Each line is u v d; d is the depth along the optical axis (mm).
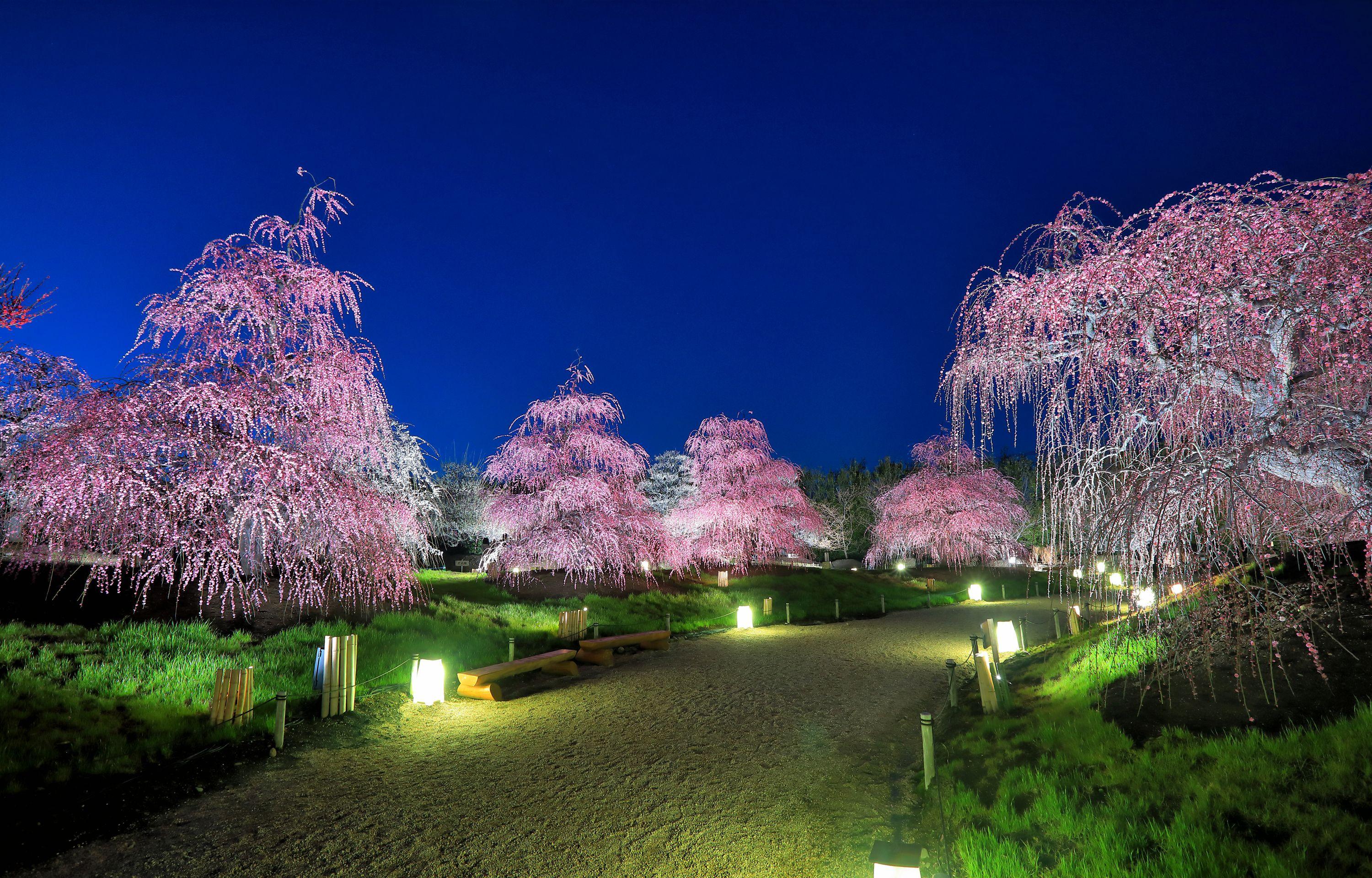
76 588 11883
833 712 10719
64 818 6223
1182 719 6473
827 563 38250
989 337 5566
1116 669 7945
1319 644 6785
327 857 6016
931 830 6270
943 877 4883
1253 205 4629
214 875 5664
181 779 7293
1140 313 4684
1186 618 5613
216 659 10281
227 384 11867
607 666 14469
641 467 23047
